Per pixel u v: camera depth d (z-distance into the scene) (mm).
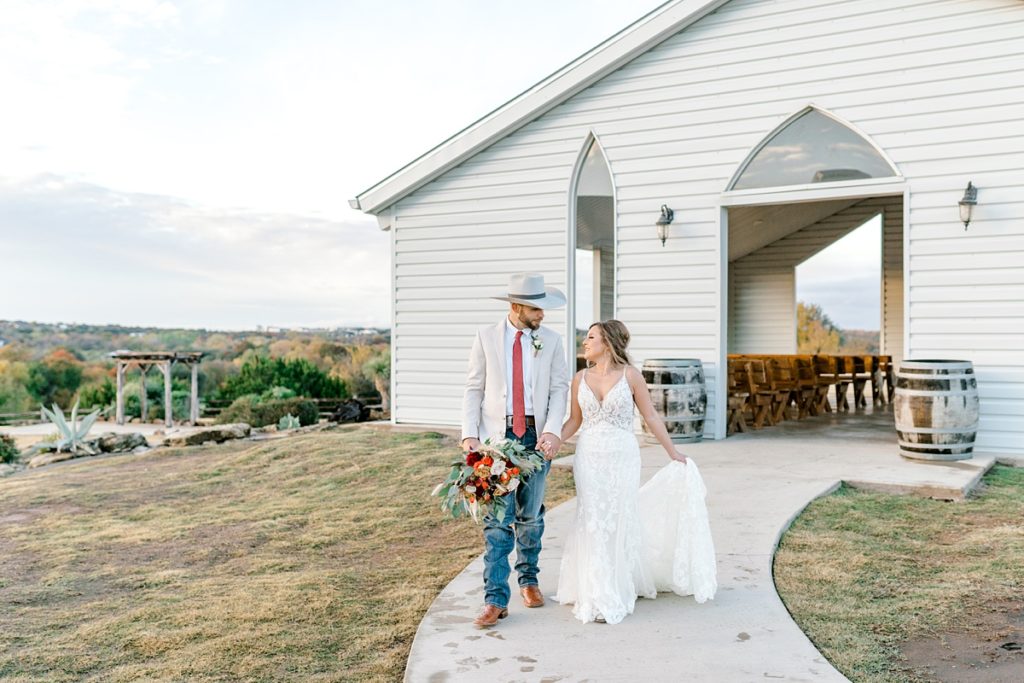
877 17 9516
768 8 10109
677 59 10680
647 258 10914
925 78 9281
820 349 23938
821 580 4977
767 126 10148
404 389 12828
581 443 4398
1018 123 8820
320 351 42156
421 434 11742
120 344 54781
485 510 4109
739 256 17406
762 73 10164
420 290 12672
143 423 27328
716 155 10453
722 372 10508
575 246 11547
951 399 8289
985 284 8992
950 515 6539
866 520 6391
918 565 5285
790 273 16953
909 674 3650
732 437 10680
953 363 8359
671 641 3902
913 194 9352
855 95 9648
